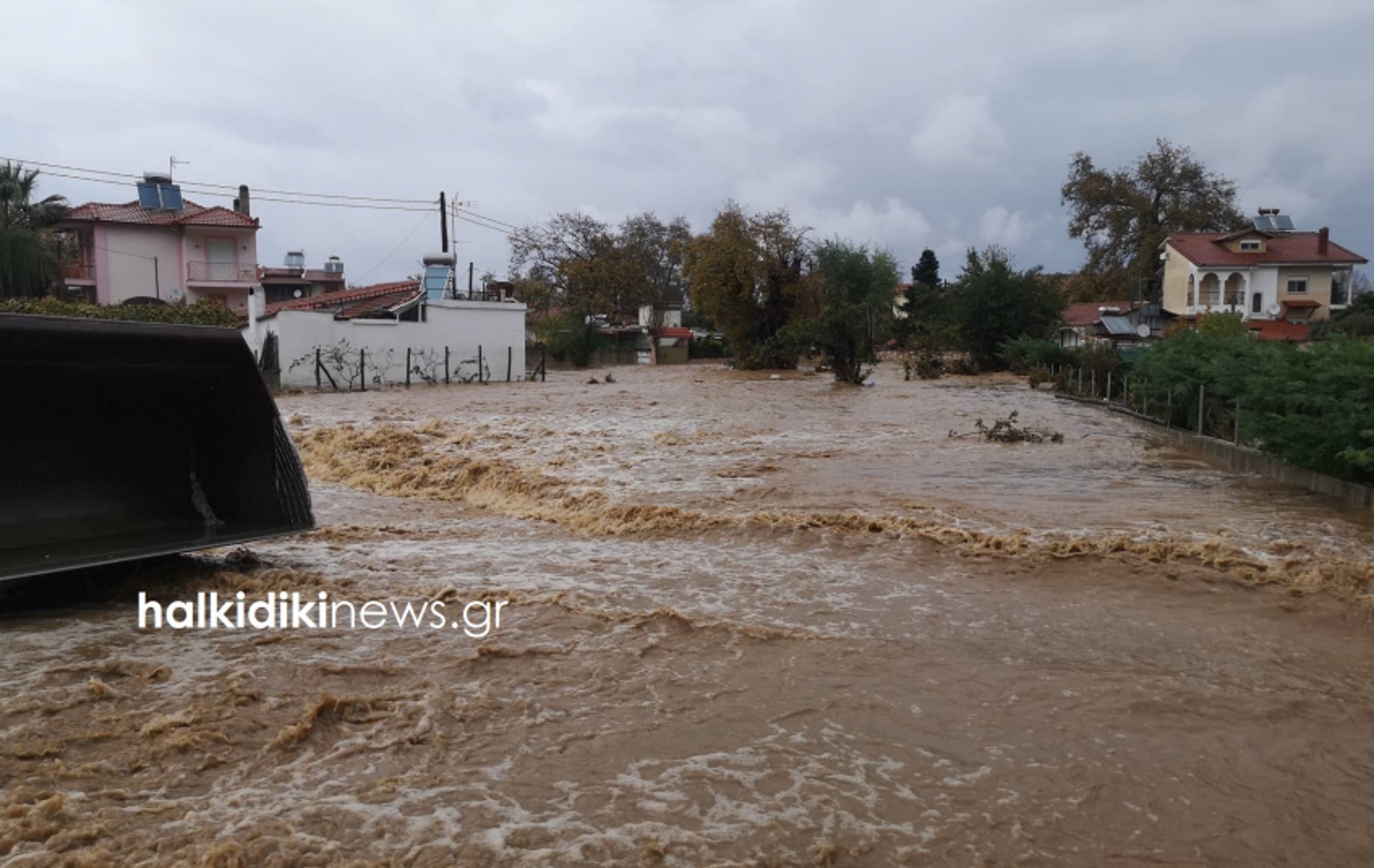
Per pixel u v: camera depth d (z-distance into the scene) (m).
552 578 7.25
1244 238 53.91
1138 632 6.00
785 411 22.56
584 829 3.54
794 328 39.03
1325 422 10.89
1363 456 10.03
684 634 5.85
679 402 26.03
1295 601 6.61
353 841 3.44
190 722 4.45
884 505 9.95
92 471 7.09
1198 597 6.75
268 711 4.61
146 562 7.40
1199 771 4.09
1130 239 61.16
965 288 42.00
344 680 5.04
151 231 49.66
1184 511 9.74
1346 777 4.05
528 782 3.91
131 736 4.31
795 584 7.11
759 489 11.05
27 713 4.56
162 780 3.91
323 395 32.03
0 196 43.22
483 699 4.78
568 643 5.67
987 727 4.51
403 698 4.79
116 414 7.16
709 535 8.79
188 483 7.61
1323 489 11.06
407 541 8.73
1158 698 4.88
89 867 3.25
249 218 51.56
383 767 4.04
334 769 4.03
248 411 7.65
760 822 3.60
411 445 15.12
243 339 7.41
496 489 11.44
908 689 4.98
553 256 65.44
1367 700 4.91
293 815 3.63
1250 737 4.43
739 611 6.37
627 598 6.66
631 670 5.23
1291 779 4.03
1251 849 3.47
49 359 6.53
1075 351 30.45
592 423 19.67
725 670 5.25
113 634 5.82
